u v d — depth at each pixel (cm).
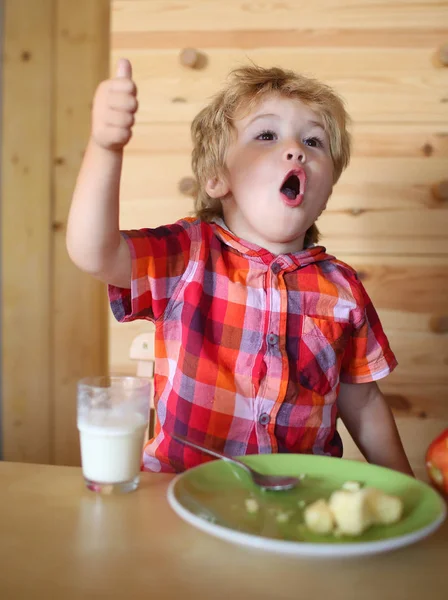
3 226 180
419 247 132
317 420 87
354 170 131
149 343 109
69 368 181
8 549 45
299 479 60
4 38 178
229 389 83
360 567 45
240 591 41
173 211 133
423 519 50
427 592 41
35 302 181
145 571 43
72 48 177
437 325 132
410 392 133
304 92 92
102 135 62
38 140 179
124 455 58
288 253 92
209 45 131
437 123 130
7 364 182
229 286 86
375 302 133
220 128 93
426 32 129
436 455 63
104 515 52
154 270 80
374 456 97
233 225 93
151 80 132
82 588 40
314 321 89
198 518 46
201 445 66
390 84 130
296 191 89
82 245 69
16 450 182
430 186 131
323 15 130
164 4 131
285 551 42
